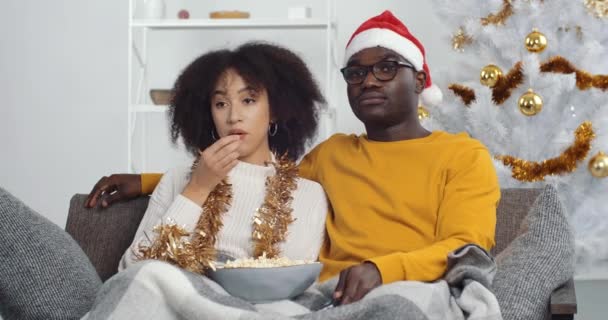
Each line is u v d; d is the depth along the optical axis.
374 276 1.52
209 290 1.35
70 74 4.64
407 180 1.84
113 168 4.62
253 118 1.84
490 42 3.58
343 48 4.56
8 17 4.67
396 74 1.91
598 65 3.58
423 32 4.49
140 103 4.55
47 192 4.64
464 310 1.46
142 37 4.53
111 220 1.89
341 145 1.98
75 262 1.49
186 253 1.58
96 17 4.62
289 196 1.83
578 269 3.76
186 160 4.55
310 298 1.56
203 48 4.57
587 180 3.52
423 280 1.58
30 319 1.44
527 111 3.31
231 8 4.62
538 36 3.37
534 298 1.51
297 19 3.89
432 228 1.80
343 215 1.84
